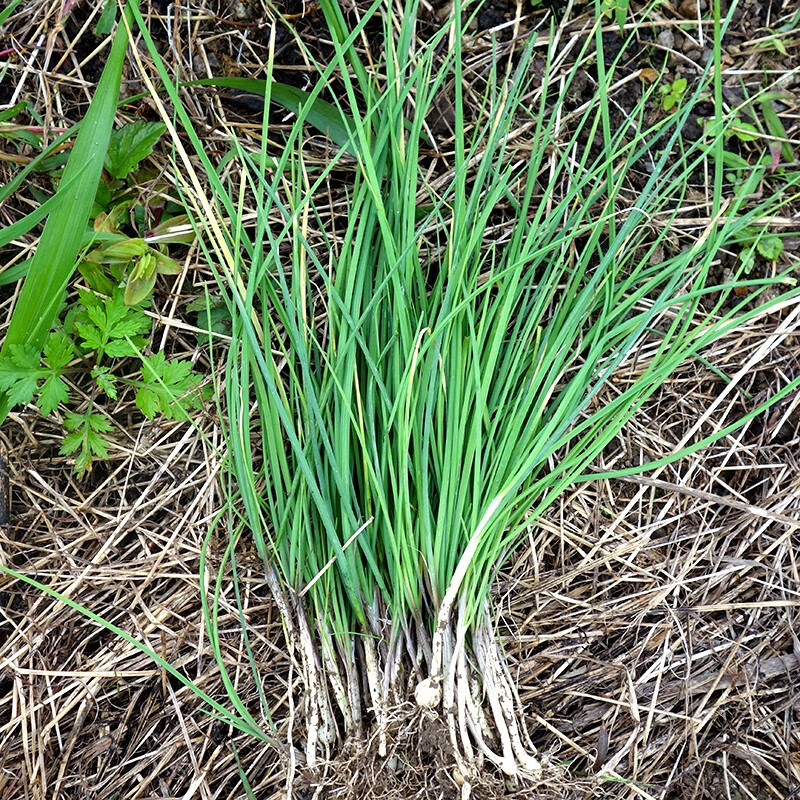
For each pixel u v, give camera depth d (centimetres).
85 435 57
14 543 58
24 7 58
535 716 59
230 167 59
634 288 60
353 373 52
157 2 58
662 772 59
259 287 55
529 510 59
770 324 60
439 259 57
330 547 54
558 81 60
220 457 59
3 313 59
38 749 58
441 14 59
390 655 54
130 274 56
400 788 54
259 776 59
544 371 53
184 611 59
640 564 60
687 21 59
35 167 57
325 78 50
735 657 60
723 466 60
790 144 60
